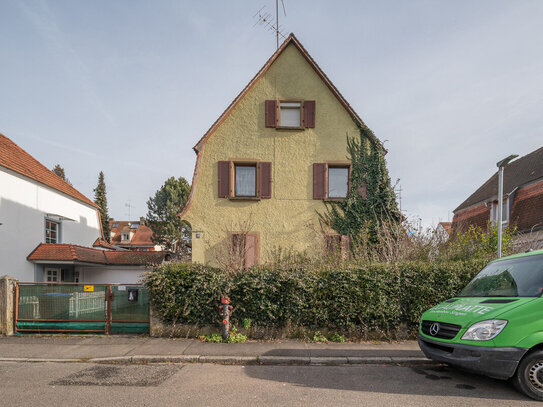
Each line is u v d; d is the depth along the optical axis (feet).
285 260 34.88
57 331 28.50
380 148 43.24
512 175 64.90
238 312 27.43
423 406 14.73
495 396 15.83
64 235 57.62
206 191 42.09
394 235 37.70
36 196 50.26
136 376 18.94
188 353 23.00
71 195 59.41
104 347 24.57
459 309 17.89
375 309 27.02
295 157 42.98
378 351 23.59
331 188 43.34
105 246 68.74
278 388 17.01
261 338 27.02
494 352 15.52
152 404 14.99
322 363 21.70
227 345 24.99
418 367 20.75
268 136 43.11
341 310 27.02
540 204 51.88
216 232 41.37
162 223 104.83
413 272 27.78
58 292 28.81
